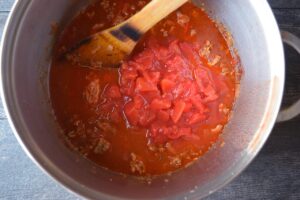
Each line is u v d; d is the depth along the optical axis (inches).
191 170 13.1
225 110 13.6
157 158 13.3
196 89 13.5
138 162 13.2
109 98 13.4
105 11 14.0
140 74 13.5
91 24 14.0
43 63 13.4
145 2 14.0
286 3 14.4
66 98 13.5
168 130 13.3
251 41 12.9
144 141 13.3
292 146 14.2
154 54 13.7
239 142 12.5
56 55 13.7
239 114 13.3
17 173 13.8
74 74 13.6
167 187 12.4
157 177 13.1
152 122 13.3
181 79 13.6
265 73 12.0
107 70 13.6
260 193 14.0
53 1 12.8
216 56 13.9
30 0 11.9
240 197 13.9
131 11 14.0
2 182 13.8
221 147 13.2
